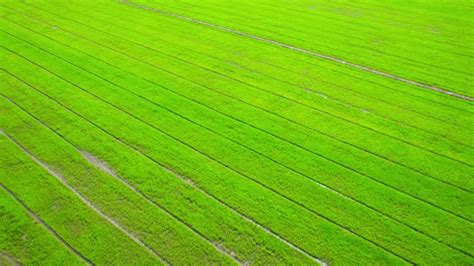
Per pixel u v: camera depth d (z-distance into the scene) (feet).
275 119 50.55
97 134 46.91
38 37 71.92
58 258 32.91
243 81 59.00
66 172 41.27
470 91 57.26
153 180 40.60
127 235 34.99
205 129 48.37
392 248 34.27
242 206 38.01
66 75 59.21
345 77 60.70
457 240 34.99
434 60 66.54
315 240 34.86
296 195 39.37
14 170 41.37
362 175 41.96
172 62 64.03
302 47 70.49
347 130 48.83
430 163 43.70
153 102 53.36
